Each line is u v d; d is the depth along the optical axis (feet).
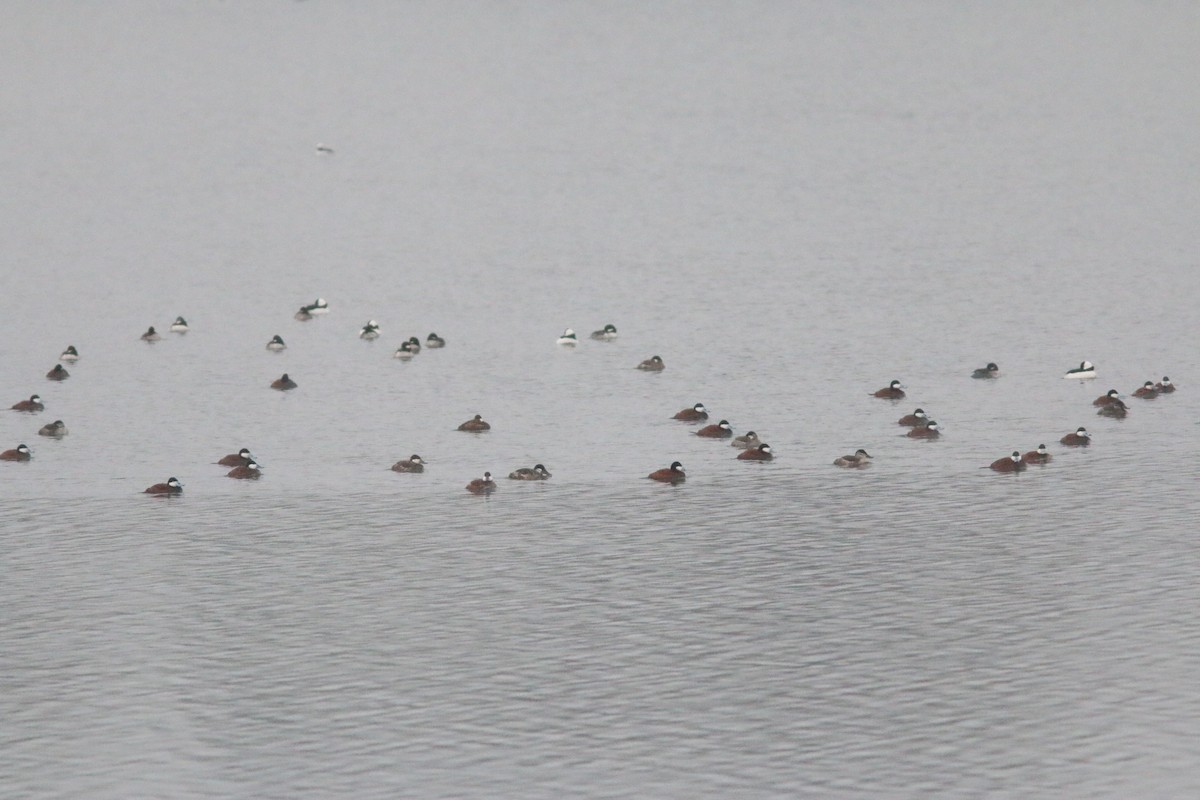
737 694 239.50
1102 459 348.18
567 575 285.84
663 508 319.68
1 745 227.20
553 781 215.31
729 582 281.95
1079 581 280.10
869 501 322.75
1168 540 298.56
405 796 212.02
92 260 590.96
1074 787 212.43
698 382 417.08
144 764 221.46
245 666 250.78
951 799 209.77
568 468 345.51
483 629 263.29
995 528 306.55
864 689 240.53
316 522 313.32
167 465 349.20
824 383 414.82
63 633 263.08
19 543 302.04
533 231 640.99
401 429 376.68
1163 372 422.00
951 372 424.46
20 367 437.58
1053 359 436.76
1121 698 236.43
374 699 239.50
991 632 259.80
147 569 289.74
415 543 302.04
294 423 382.22
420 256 598.75
